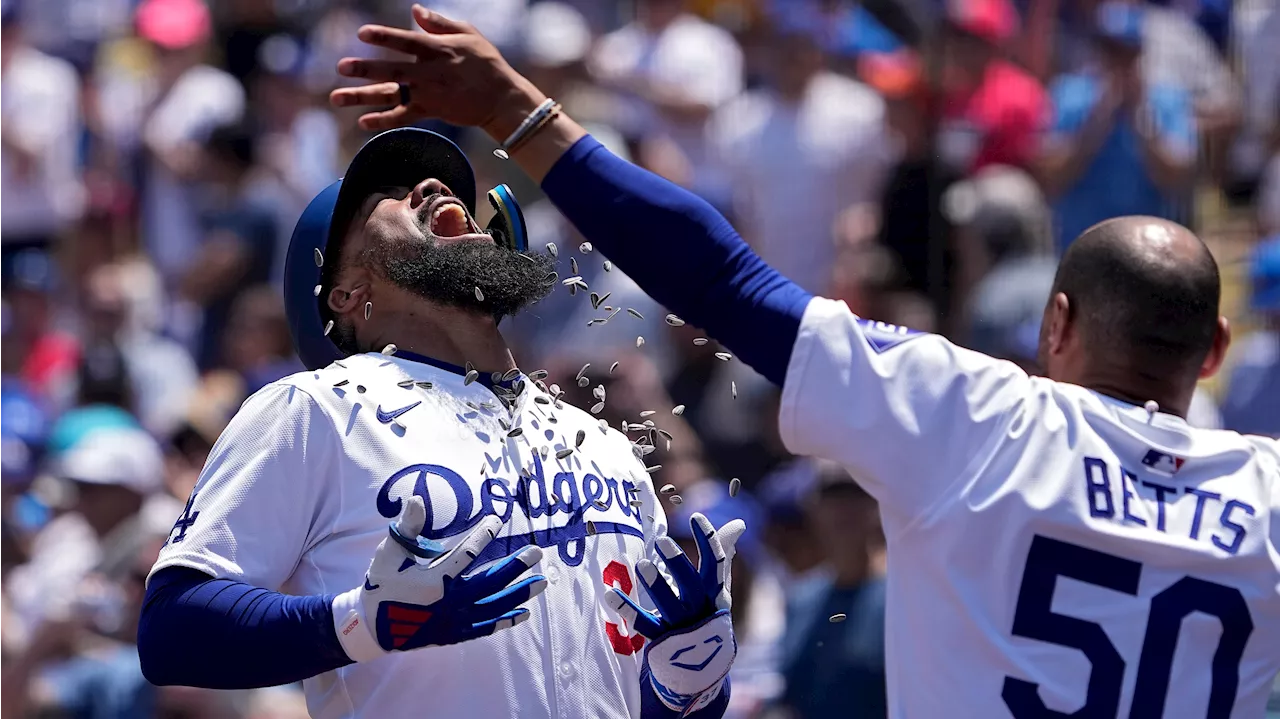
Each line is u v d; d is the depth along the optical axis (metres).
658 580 7.53
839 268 22.19
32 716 17.14
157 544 18.41
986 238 20.73
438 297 8.24
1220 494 7.82
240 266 25.83
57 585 18.44
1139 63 21.84
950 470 7.76
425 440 7.71
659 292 8.35
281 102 27.59
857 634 15.70
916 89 23.59
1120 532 7.61
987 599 7.67
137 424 21.83
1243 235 21.78
